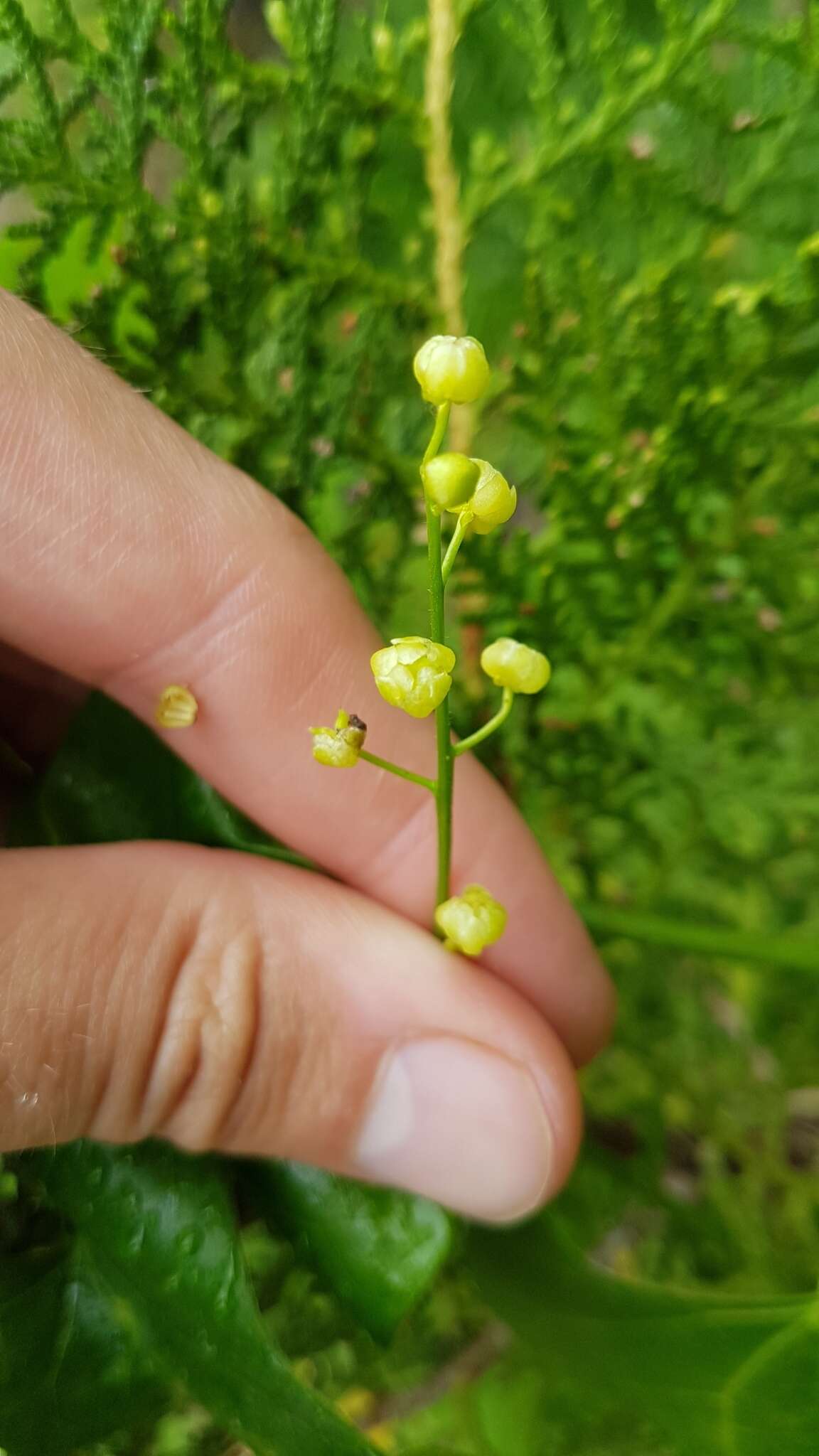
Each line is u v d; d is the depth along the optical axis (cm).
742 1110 10
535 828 10
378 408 8
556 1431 9
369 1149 7
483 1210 7
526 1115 7
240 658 7
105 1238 7
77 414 7
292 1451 6
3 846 8
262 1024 7
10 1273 7
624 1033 10
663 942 9
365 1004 7
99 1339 7
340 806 8
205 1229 7
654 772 10
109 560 7
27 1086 6
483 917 6
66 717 9
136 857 7
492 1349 10
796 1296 7
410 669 5
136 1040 6
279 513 7
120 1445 7
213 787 8
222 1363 6
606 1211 10
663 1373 7
